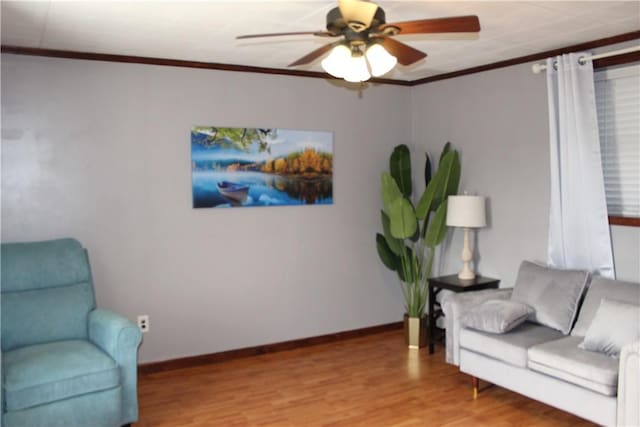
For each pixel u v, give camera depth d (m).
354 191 5.14
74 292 3.59
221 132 4.46
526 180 4.32
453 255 5.07
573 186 3.83
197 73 4.35
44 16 3.05
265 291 4.72
